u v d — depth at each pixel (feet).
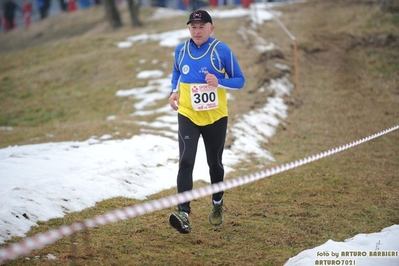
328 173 36.88
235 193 32.40
